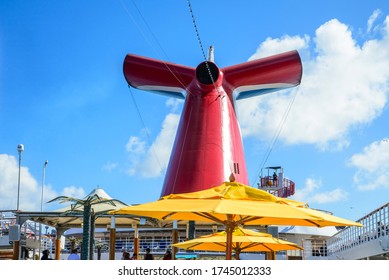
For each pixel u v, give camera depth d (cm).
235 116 3095
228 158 2912
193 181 2838
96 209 2422
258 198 1043
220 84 3053
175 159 2956
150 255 2228
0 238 3475
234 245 1805
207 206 963
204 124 2964
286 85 3191
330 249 3794
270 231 2561
